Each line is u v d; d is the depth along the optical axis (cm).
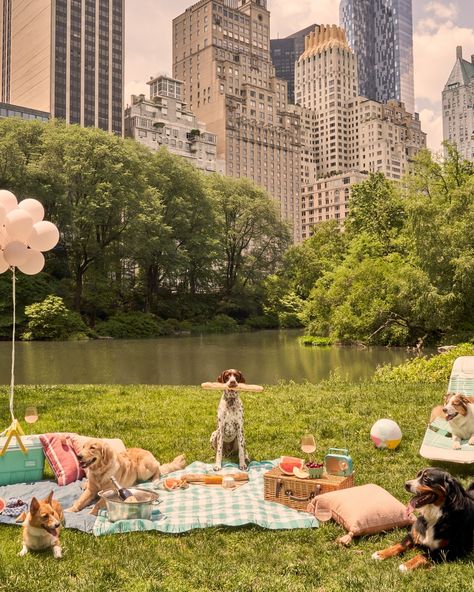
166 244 5716
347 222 5647
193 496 691
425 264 3284
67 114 14925
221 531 605
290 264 7125
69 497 693
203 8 16350
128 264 6278
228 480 716
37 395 1528
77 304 5325
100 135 5334
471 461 795
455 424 857
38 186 4900
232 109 15150
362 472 809
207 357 3284
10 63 17050
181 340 4812
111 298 5731
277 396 1502
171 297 6788
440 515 516
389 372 1925
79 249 5344
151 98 14262
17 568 517
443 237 3197
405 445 966
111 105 15675
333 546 566
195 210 6475
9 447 748
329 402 1384
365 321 3678
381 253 4450
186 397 1515
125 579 497
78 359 3166
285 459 714
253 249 7506
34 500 552
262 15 17688
